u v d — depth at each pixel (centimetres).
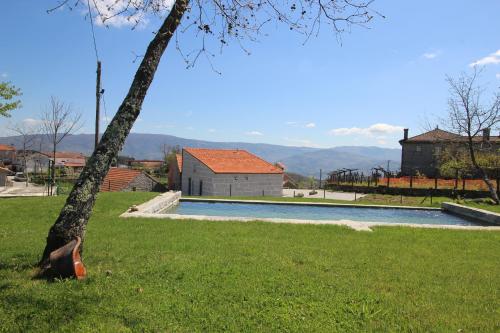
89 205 615
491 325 458
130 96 633
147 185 4306
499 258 812
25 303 475
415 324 457
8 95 1927
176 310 471
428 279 636
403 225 1239
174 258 701
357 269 680
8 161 7581
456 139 2847
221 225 1112
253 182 3906
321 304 507
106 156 621
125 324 434
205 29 721
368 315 479
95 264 649
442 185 3319
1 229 978
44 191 3359
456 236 1070
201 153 4319
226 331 427
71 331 412
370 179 4075
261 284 571
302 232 1048
